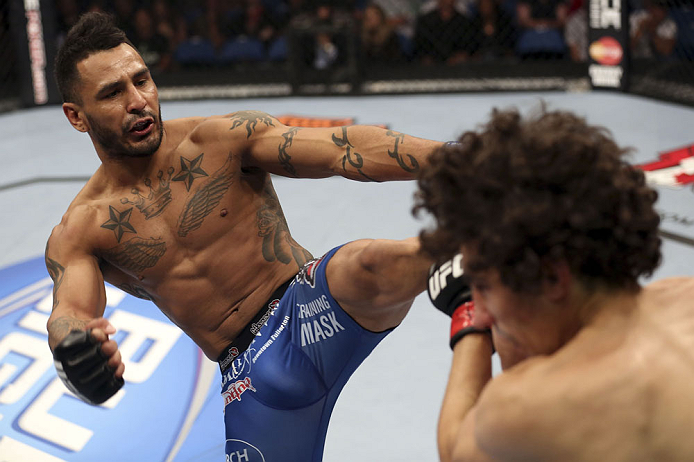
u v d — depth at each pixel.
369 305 1.64
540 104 1.08
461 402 1.18
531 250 0.95
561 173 0.93
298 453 1.84
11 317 3.26
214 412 2.61
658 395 0.92
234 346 1.89
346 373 1.82
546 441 0.94
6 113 7.32
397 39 7.23
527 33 6.93
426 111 6.56
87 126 1.75
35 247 4.10
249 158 1.80
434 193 1.04
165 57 7.57
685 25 6.27
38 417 2.62
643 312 1.00
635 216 0.96
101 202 1.81
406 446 2.36
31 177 5.39
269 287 1.88
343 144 1.66
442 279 1.41
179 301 1.88
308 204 4.57
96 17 1.72
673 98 6.24
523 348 1.08
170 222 1.82
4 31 7.30
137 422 2.58
